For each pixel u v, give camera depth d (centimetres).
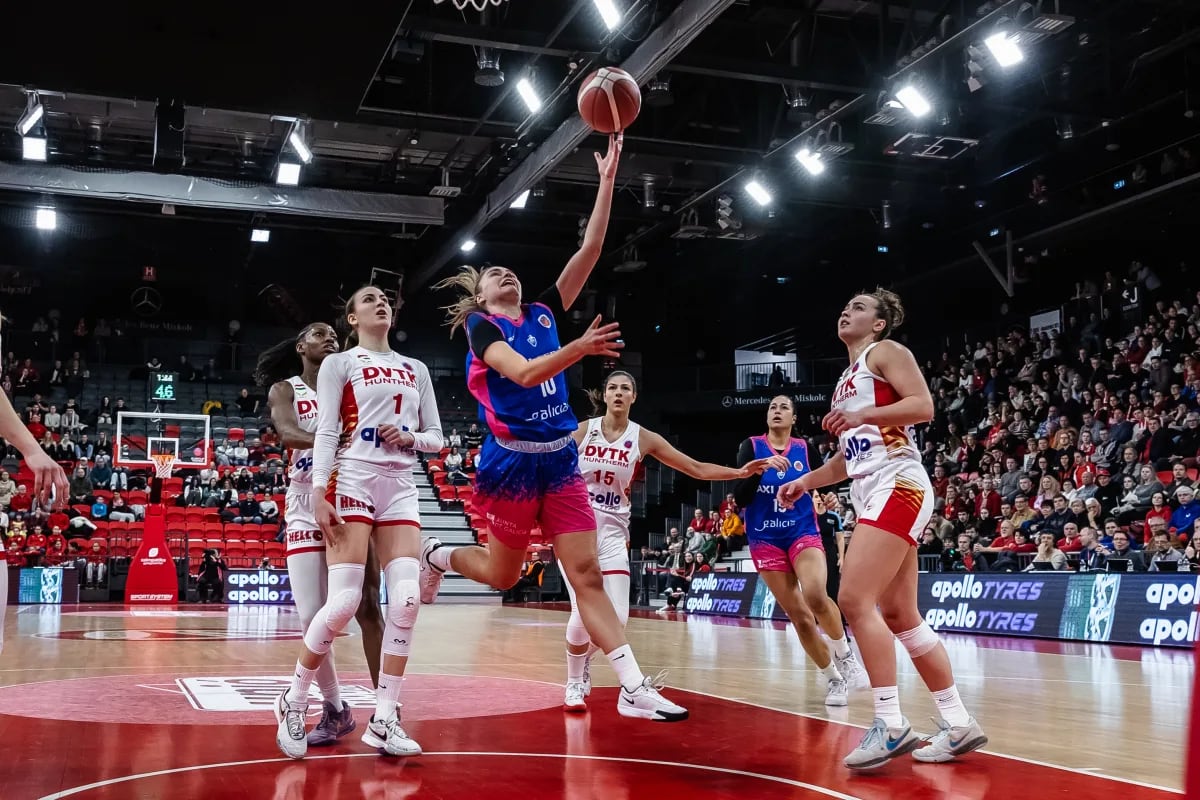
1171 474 1376
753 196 1753
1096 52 1521
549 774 344
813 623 550
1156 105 1603
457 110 1672
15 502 1905
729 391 2498
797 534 557
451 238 2138
